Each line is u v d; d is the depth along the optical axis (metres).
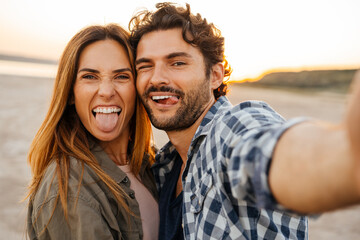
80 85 1.90
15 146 8.01
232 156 1.09
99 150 1.96
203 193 1.56
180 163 2.09
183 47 1.88
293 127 0.91
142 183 2.16
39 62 109.06
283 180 0.84
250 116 1.39
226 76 2.29
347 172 0.71
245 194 1.04
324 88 43.78
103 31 1.92
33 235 1.82
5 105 13.65
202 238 1.52
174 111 1.90
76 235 1.62
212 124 1.69
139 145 2.16
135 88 2.05
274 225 1.51
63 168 1.72
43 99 15.93
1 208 4.81
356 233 5.18
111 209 1.80
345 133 0.73
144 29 1.94
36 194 1.73
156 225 2.06
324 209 0.78
